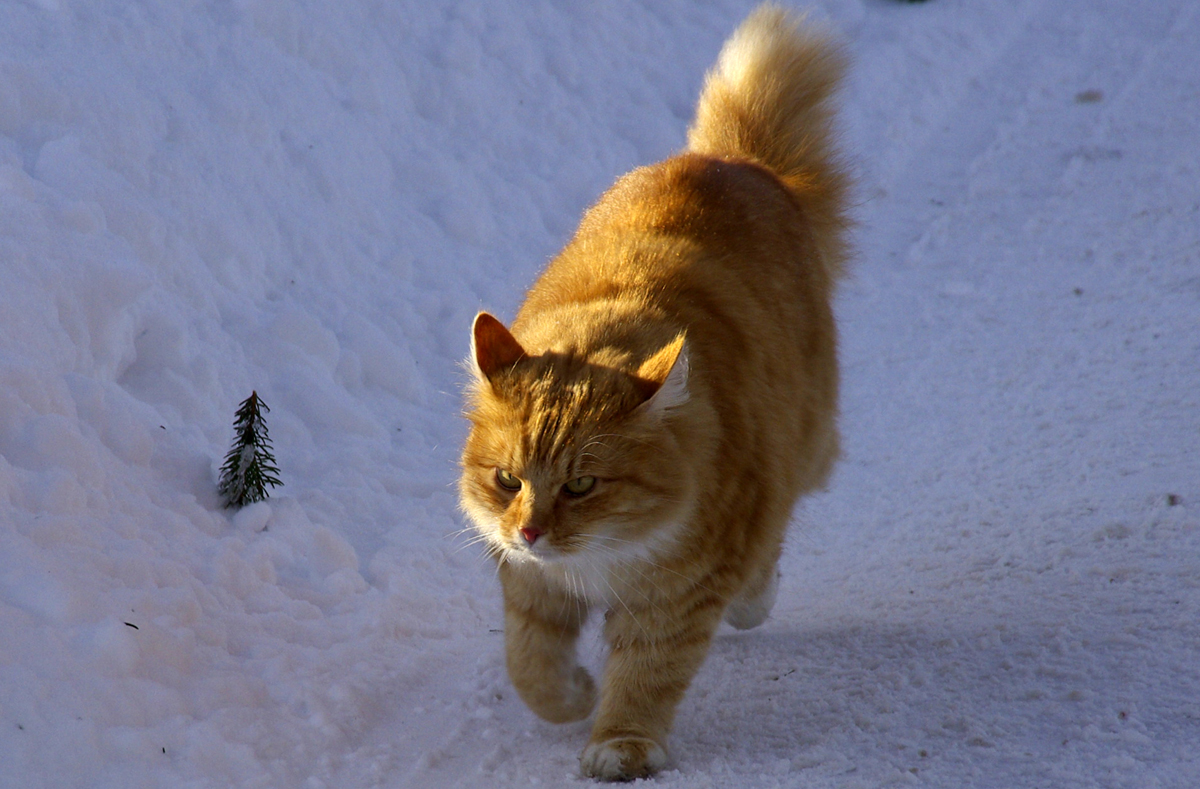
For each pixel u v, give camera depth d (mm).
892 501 6809
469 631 5488
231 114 8133
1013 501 6383
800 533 6543
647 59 12805
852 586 5762
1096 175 11781
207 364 6387
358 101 9672
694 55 13219
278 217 8031
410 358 7750
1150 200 10945
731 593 4363
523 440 4066
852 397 8359
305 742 4199
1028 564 5453
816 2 14883
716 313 4555
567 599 4492
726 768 4035
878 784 3699
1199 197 10758
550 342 4348
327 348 7301
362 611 5211
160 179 7211
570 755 4320
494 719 4617
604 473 4031
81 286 5668
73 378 5188
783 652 5035
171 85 7926
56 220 5938
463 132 10500
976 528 6141
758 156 6215
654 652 4281
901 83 13953
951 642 4766
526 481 4082
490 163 10422
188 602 4504
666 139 11898
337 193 8633
